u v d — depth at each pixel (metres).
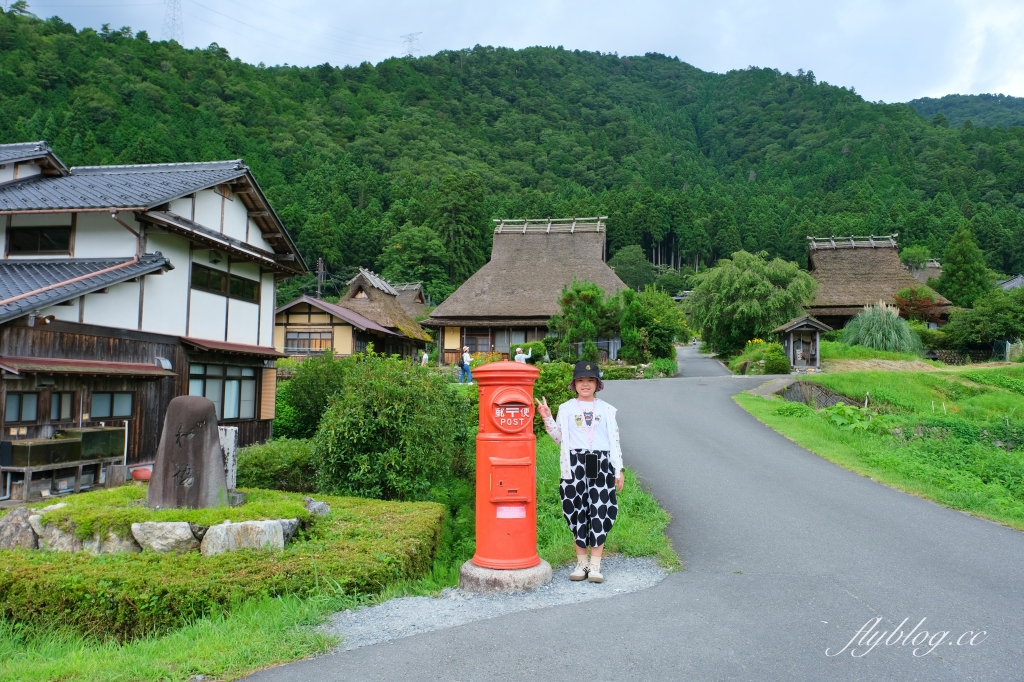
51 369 12.24
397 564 5.83
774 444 13.52
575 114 162.75
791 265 38.34
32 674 4.05
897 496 9.52
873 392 21.92
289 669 4.00
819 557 6.52
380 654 4.19
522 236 43.88
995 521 8.26
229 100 107.44
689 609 4.98
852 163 134.88
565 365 16.38
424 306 51.91
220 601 5.15
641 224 105.12
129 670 4.02
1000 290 37.97
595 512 5.71
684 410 18.12
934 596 5.36
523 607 5.05
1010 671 3.98
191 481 6.82
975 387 24.58
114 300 14.53
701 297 39.31
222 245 17.56
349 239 78.75
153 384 15.65
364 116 124.75
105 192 15.77
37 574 5.34
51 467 11.89
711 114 199.50
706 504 8.84
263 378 20.59
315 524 6.70
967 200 109.88
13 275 14.24
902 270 43.56
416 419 9.30
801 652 4.20
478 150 128.25
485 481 5.66
